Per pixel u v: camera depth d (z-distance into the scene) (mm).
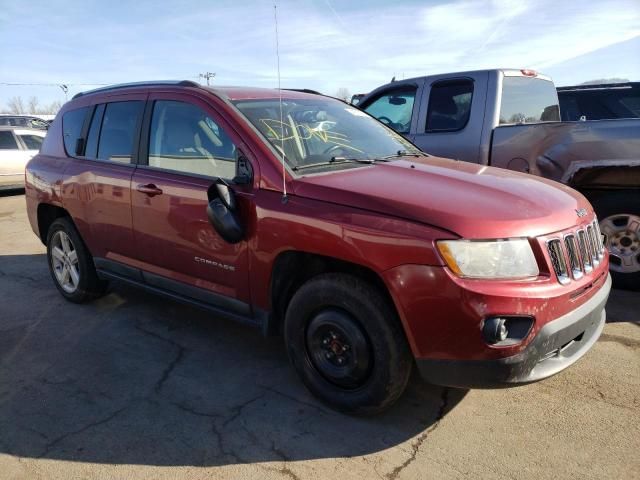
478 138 5141
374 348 2697
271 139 3219
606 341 3727
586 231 2885
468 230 2426
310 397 3164
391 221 2555
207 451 2689
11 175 12031
